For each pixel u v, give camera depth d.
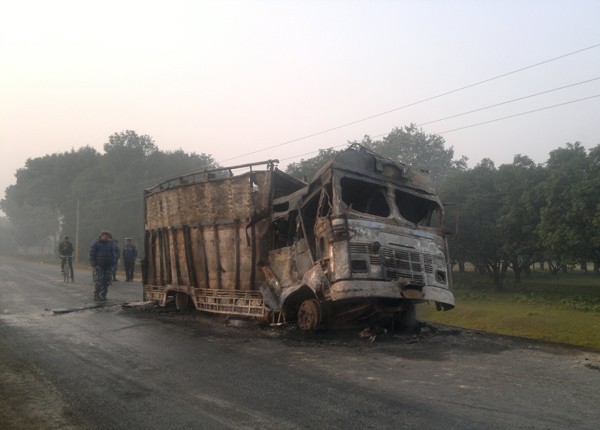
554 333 11.59
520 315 14.17
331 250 8.16
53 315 11.70
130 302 13.96
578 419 4.41
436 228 9.83
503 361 6.86
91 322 10.61
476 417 4.47
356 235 8.22
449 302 9.09
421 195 9.90
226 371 6.32
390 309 8.77
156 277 13.31
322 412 4.68
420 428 4.21
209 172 11.52
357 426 4.28
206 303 11.20
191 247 11.78
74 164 62.28
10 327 9.81
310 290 8.99
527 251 21.05
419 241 9.09
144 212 13.84
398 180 9.66
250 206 10.24
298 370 6.30
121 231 49.94
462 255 23.81
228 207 10.77
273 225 10.14
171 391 5.48
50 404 5.10
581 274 38.78
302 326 8.91
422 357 7.04
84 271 35.47
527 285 25.05
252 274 10.17
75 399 5.25
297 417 4.56
